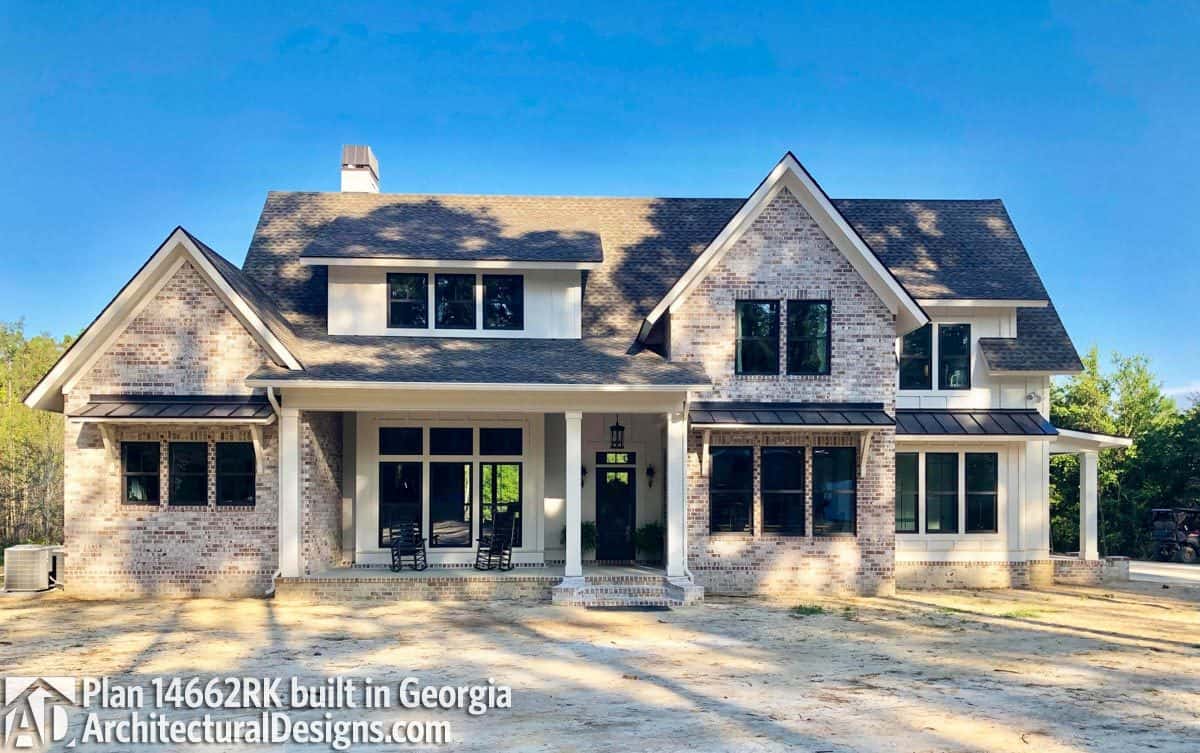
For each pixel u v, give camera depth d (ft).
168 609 60.90
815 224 70.08
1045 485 78.74
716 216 88.99
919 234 85.76
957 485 78.13
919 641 52.03
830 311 69.92
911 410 78.38
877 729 34.63
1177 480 122.72
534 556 73.41
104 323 64.59
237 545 66.08
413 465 73.31
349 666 44.83
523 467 73.87
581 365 67.56
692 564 68.49
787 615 60.29
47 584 67.92
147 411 63.36
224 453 66.64
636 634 53.52
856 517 69.31
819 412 68.44
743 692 40.11
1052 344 79.10
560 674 43.45
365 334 72.69
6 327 204.44
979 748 32.48
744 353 69.67
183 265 65.98
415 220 80.59
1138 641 52.80
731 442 69.15
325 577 64.75
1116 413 141.69
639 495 77.41
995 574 77.05
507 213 84.74
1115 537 124.57
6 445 123.85
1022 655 48.57
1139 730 34.88
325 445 69.82
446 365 66.33
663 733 34.01
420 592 65.10
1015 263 82.02
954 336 79.20
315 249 71.05
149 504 65.98
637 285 80.69
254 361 65.72
